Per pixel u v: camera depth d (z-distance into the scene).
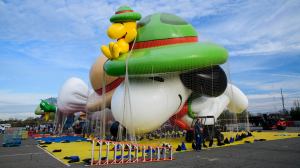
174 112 14.60
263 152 10.85
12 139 17.23
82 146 15.35
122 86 13.91
